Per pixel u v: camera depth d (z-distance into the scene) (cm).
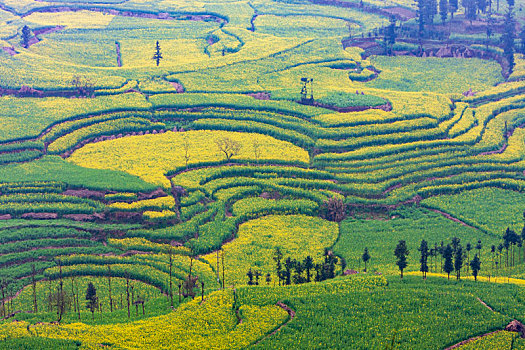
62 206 19150
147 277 16075
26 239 17675
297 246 18138
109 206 19238
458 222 19650
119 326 12950
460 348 12031
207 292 14988
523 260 17050
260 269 16862
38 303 14888
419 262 17062
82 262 16775
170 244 17925
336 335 12494
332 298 13888
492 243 18225
